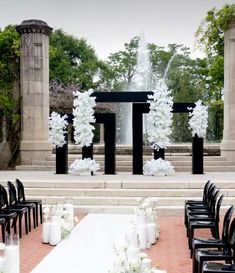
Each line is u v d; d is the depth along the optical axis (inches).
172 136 1578.5
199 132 706.2
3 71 892.6
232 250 264.2
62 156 725.3
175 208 529.7
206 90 1674.5
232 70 832.9
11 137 888.9
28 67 866.1
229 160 826.2
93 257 339.0
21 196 473.4
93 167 700.7
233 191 565.6
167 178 639.1
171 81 1722.4
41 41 868.0
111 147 710.5
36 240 402.6
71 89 1455.5
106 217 504.7
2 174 732.0
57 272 302.5
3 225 377.4
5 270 245.9
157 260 336.5
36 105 864.9
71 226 419.5
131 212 532.4
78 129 697.6
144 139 1174.3
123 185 584.7
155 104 690.8
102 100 706.2
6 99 880.3
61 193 576.7
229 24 833.5
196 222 361.1
